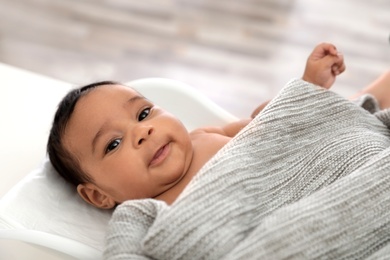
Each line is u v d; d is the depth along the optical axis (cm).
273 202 80
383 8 219
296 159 85
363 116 94
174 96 115
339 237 69
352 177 75
